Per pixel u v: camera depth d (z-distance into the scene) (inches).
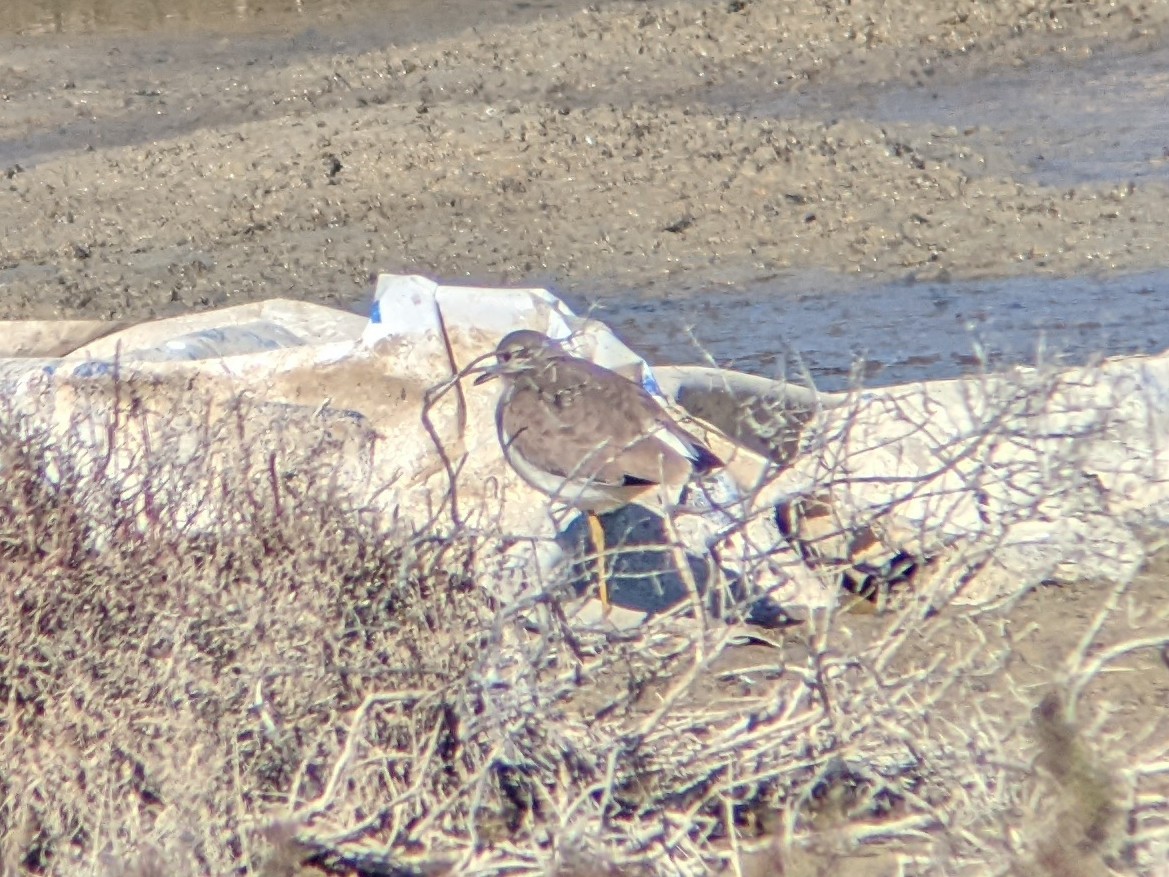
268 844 289.3
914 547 377.1
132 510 324.5
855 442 398.0
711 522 414.3
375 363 424.5
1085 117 1082.1
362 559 320.2
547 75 1290.6
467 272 879.1
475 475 417.1
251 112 1257.4
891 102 1169.4
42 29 1549.0
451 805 304.0
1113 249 821.9
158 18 1550.2
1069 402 388.2
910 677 310.7
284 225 967.6
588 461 390.6
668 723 320.2
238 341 487.8
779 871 288.2
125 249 948.6
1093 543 362.6
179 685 301.1
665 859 291.6
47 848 304.5
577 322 458.3
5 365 413.1
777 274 832.9
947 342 695.7
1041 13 1311.5
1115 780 285.0
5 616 307.4
